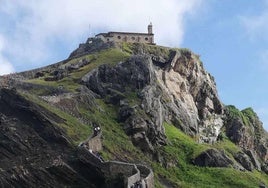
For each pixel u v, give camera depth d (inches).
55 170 4603.8
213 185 6786.4
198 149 7495.1
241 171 7618.1
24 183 4525.1
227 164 7534.5
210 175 7057.1
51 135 5128.0
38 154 4854.8
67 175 4591.5
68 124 5644.7
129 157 6151.6
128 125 6899.6
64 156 4795.8
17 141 5004.9
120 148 6205.7
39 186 4527.6
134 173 4682.6
